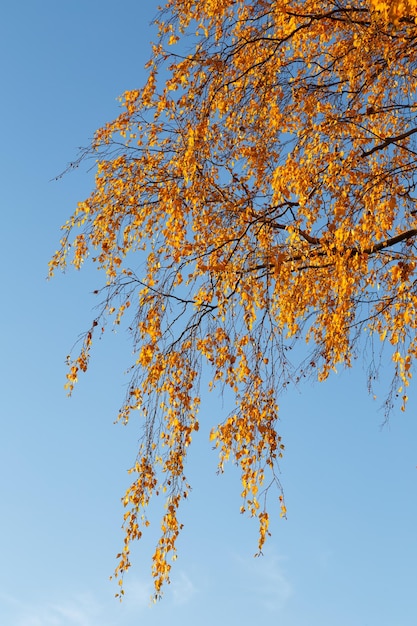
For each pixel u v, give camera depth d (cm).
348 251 579
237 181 716
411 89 658
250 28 661
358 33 621
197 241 713
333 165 603
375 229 583
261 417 657
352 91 646
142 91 706
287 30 652
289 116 682
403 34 620
